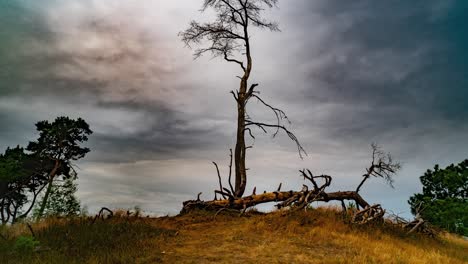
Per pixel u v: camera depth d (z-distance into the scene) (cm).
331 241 1294
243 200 1945
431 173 3266
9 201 3112
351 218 1686
